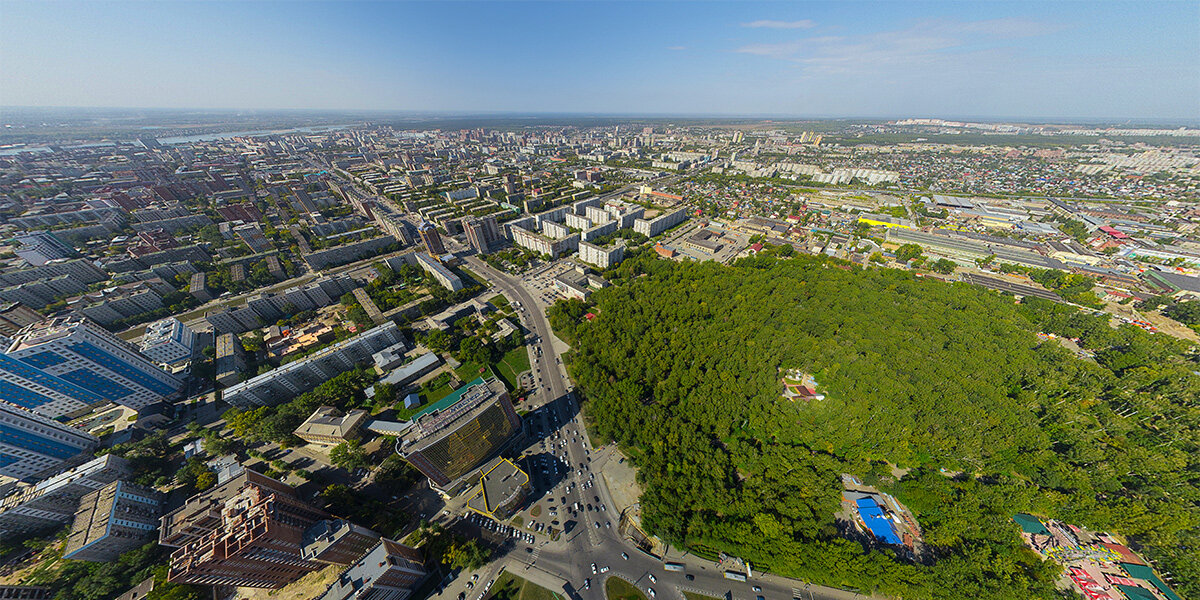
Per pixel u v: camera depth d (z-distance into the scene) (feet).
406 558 440.45
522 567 478.18
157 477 548.72
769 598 449.06
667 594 454.40
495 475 534.78
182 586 429.79
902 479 544.62
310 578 455.63
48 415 592.19
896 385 629.51
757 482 526.98
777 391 650.02
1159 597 421.18
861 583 426.51
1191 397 599.57
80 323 593.83
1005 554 441.27
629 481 568.82
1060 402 607.78
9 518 454.40
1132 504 472.44
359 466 570.87
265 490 431.02
